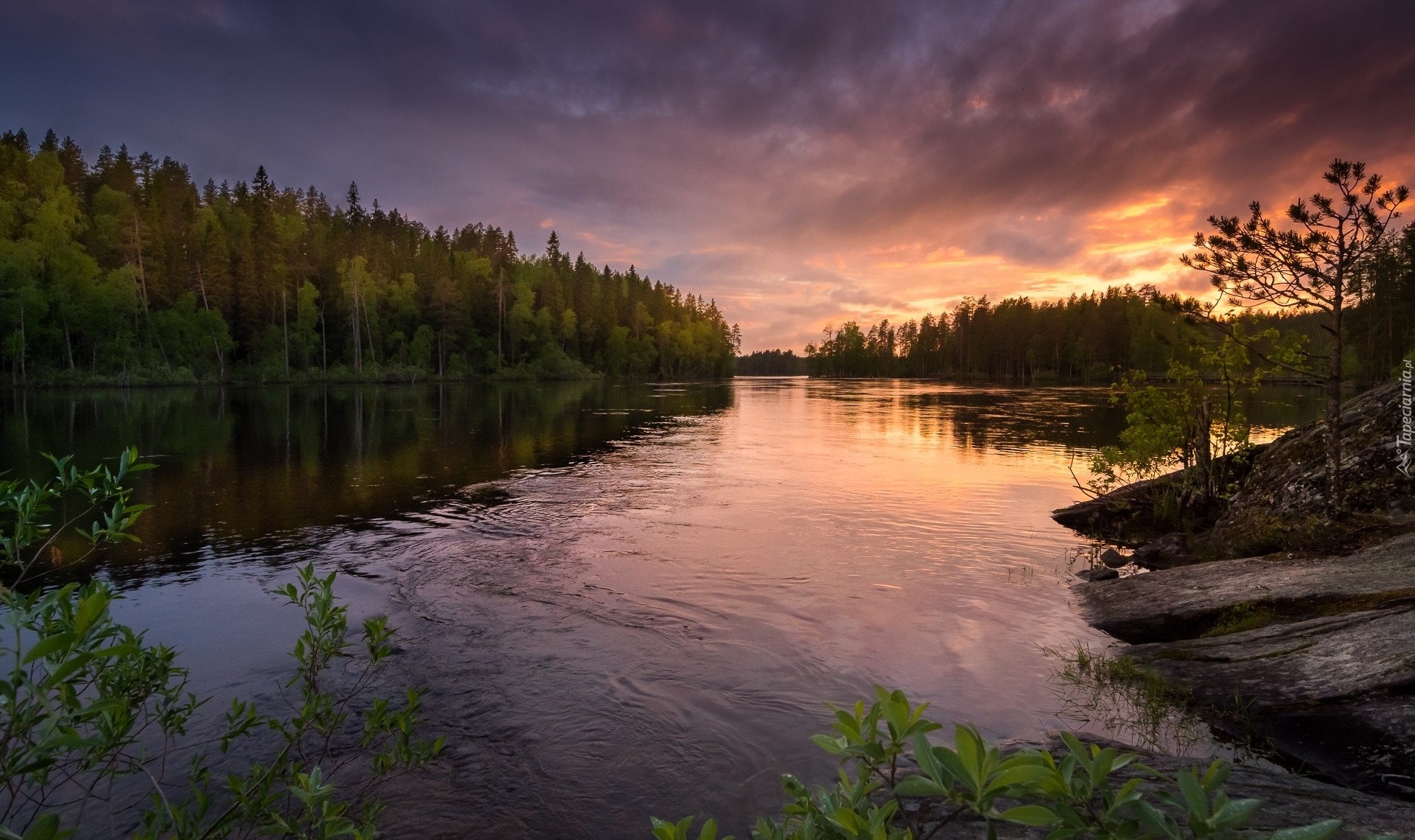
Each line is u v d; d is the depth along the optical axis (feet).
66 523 9.02
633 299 429.79
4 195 213.05
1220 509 42.52
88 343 199.62
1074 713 18.88
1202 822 3.98
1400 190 29.55
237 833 13.12
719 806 14.89
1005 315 400.67
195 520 41.06
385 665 21.56
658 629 24.68
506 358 325.83
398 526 39.81
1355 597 22.85
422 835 13.80
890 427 105.09
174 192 350.23
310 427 95.86
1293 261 32.32
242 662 21.49
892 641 23.75
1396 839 3.36
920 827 5.23
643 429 101.91
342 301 262.26
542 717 18.56
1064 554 35.22
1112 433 96.12
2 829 8.40
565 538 37.22
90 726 9.59
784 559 33.53
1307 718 17.56
